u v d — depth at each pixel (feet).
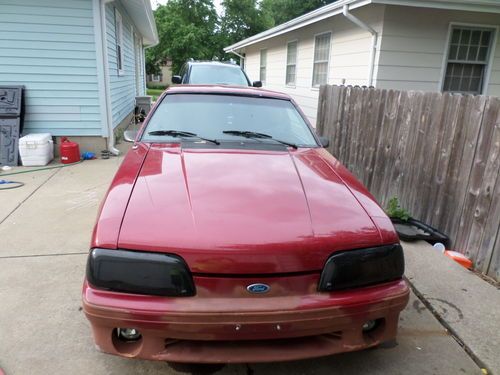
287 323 5.80
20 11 22.07
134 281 5.71
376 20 23.36
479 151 11.22
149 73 134.72
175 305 5.63
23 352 7.45
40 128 24.03
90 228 13.48
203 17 117.50
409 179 14.60
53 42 22.84
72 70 23.47
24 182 18.88
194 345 6.05
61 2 22.36
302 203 6.82
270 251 5.83
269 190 7.13
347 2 23.21
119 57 33.71
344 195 7.36
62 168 21.85
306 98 35.50
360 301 6.10
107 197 6.86
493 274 10.77
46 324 8.30
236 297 5.80
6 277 10.16
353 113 19.10
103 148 25.14
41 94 23.45
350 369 7.40
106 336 5.85
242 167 8.10
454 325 8.70
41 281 10.02
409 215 14.42
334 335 6.37
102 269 5.74
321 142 10.87
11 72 22.82
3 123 22.12
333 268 6.06
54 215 14.64
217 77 26.94
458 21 23.66
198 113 10.72
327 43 30.66
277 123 10.85
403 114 14.93
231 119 10.68
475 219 11.44
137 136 10.16
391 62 23.49
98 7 22.84
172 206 6.41
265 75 50.01
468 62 24.88
